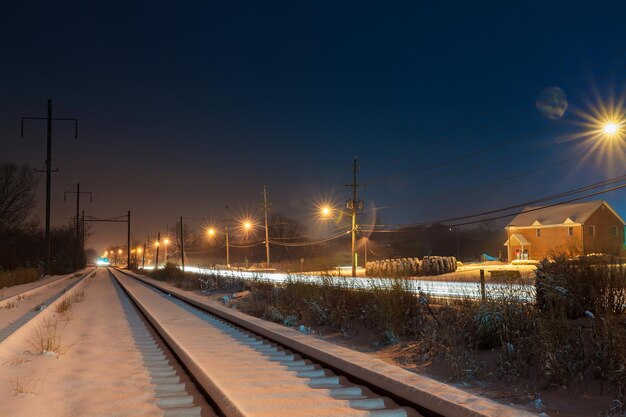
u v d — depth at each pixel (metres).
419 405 6.27
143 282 53.84
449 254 98.94
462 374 8.66
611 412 6.54
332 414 5.86
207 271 53.56
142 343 12.10
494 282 13.76
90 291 34.22
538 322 9.23
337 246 120.75
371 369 7.79
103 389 7.27
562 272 10.38
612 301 9.82
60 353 10.28
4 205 54.72
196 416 5.97
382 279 15.36
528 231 67.69
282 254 126.00
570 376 7.93
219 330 14.43
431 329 11.87
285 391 6.97
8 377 7.94
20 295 26.58
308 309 18.22
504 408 5.93
